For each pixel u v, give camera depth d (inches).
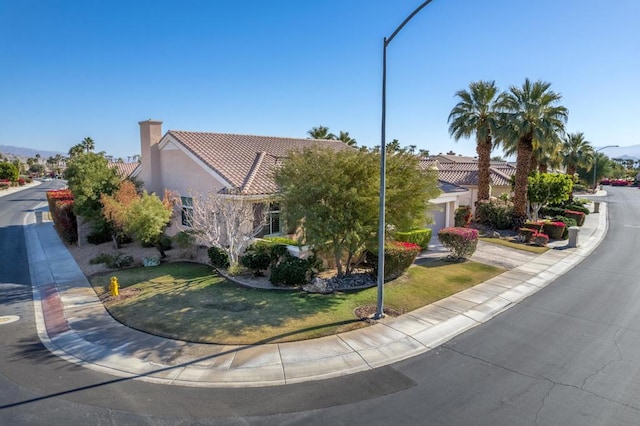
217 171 739.4
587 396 294.4
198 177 808.9
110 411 277.3
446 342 390.0
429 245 866.8
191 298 510.9
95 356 363.9
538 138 1000.2
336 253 538.0
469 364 344.8
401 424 261.4
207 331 408.2
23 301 538.6
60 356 366.6
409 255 596.1
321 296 516.7
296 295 520.4
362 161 526.0
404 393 299.0
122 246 872.9
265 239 684.7
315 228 516.1
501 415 270.7
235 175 739.4
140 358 356.8
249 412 275.7
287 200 545.3
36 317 474.9
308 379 319.9
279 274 549.0
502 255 783.7
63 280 635.5
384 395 296.4
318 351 366.0
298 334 399.5
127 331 417.1
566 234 989.8
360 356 357.4
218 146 869.8
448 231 728.3
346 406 282.7
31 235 1064.2
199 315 451.2
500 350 372.5
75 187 852.6
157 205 729.6
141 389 306.7
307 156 542.3
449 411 275.9
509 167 1676.9
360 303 491.2
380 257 438.3
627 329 423.2
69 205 931.3
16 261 780.6
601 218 1373.0
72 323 445.7
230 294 524.4
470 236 712.4
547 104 1033.5
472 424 261.6
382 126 425.7
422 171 575.5
